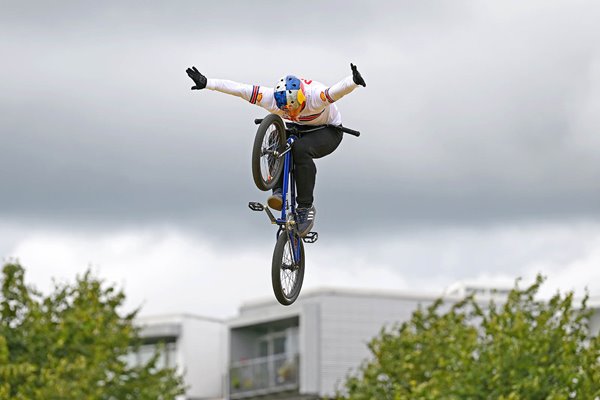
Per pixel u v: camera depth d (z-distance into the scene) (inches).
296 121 672.4
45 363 1363.2
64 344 1400.1
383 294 2605.8
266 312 2652.6
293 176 685.9
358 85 643.5
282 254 665.6
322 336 2551.7
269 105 661.9
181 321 2903.5
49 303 1454.2
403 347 1585.9
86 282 1491.1
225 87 658.8
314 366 2541.8
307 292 2603.3
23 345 1364.4
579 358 1323.8
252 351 2738.7
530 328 1379.2
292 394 2566.4
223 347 2812.5
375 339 1647.4
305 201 677.3
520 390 1290.6
